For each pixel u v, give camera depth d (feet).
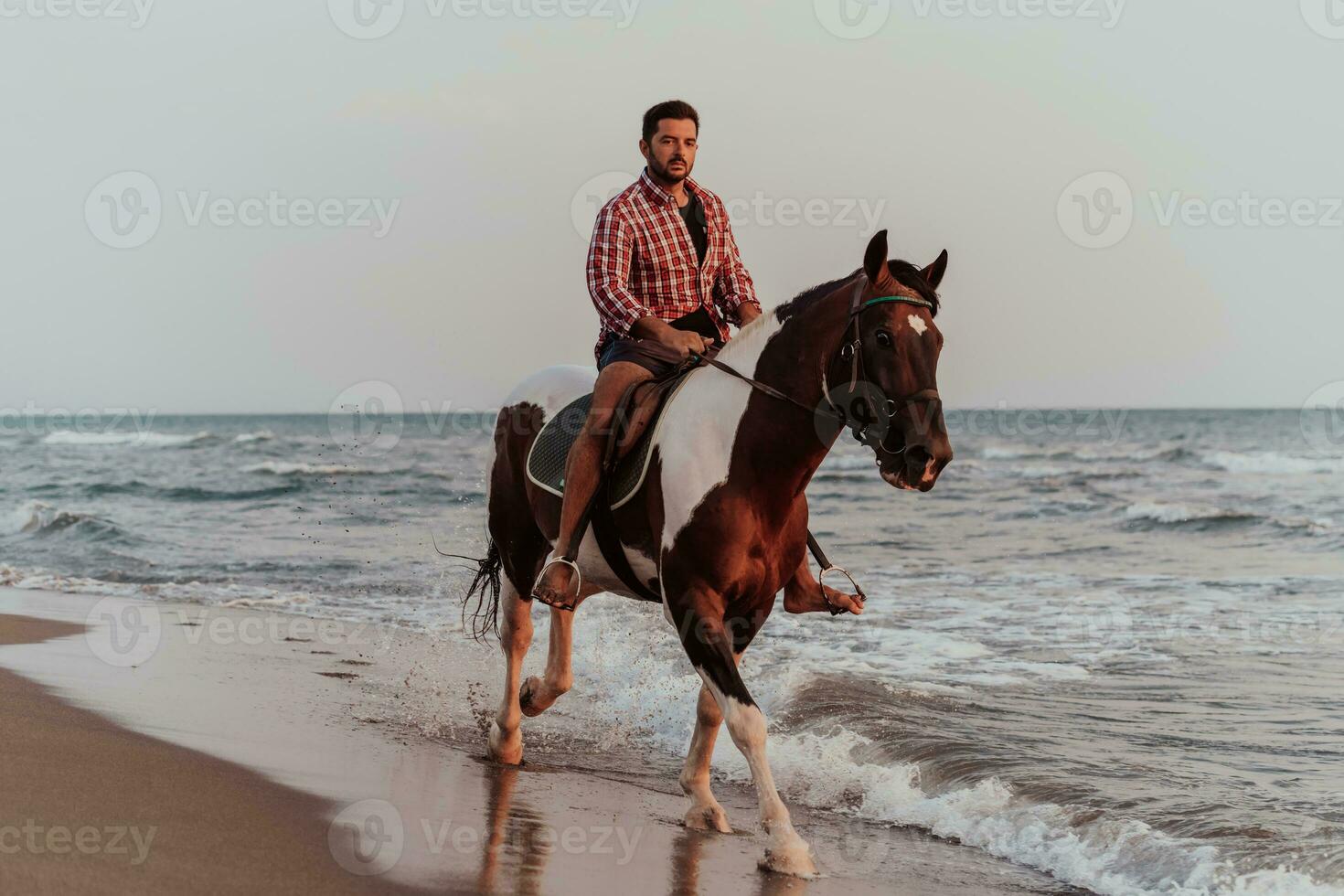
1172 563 50.16
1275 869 13.82
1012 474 117.50
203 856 12.59
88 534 57.77
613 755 20.80
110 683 23.61
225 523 68.54
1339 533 59.98
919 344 13.15
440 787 17.25
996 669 26.94
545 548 19.13
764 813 14.23
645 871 13.84
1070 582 43.29
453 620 34.86
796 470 14.47
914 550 55.77
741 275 17.72
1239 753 19.44
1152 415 327.06
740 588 14.66
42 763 15.93
